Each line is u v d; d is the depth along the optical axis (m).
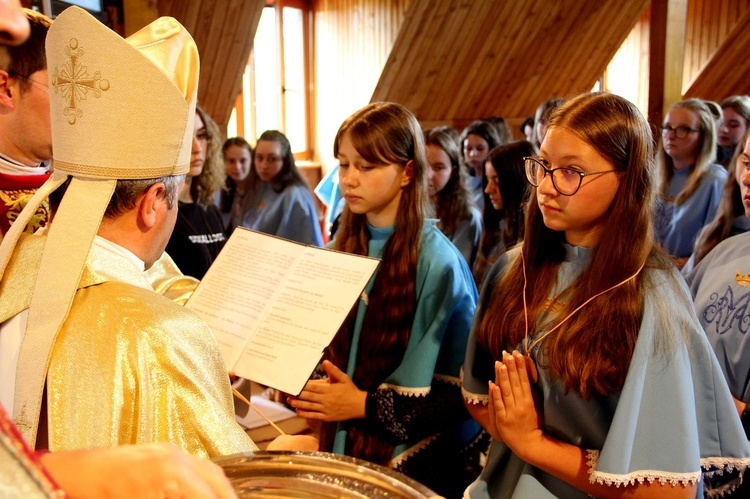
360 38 6.32
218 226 2.49
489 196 2.64
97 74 0.93
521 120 7.49
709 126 3.17
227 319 1.38
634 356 1.04
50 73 0.97
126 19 4.18
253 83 6.63
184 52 1.03
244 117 6.62
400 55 6.03
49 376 0.88
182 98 0.98
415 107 6.68
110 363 0.89
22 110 1.31
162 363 0.91
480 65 6.52
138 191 0.99
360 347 1.57
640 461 1.03
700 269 1.68
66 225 0.93
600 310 1.08
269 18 6.70
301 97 7.09
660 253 1.13
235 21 4.94
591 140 1.08
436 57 6.18
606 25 6.75
